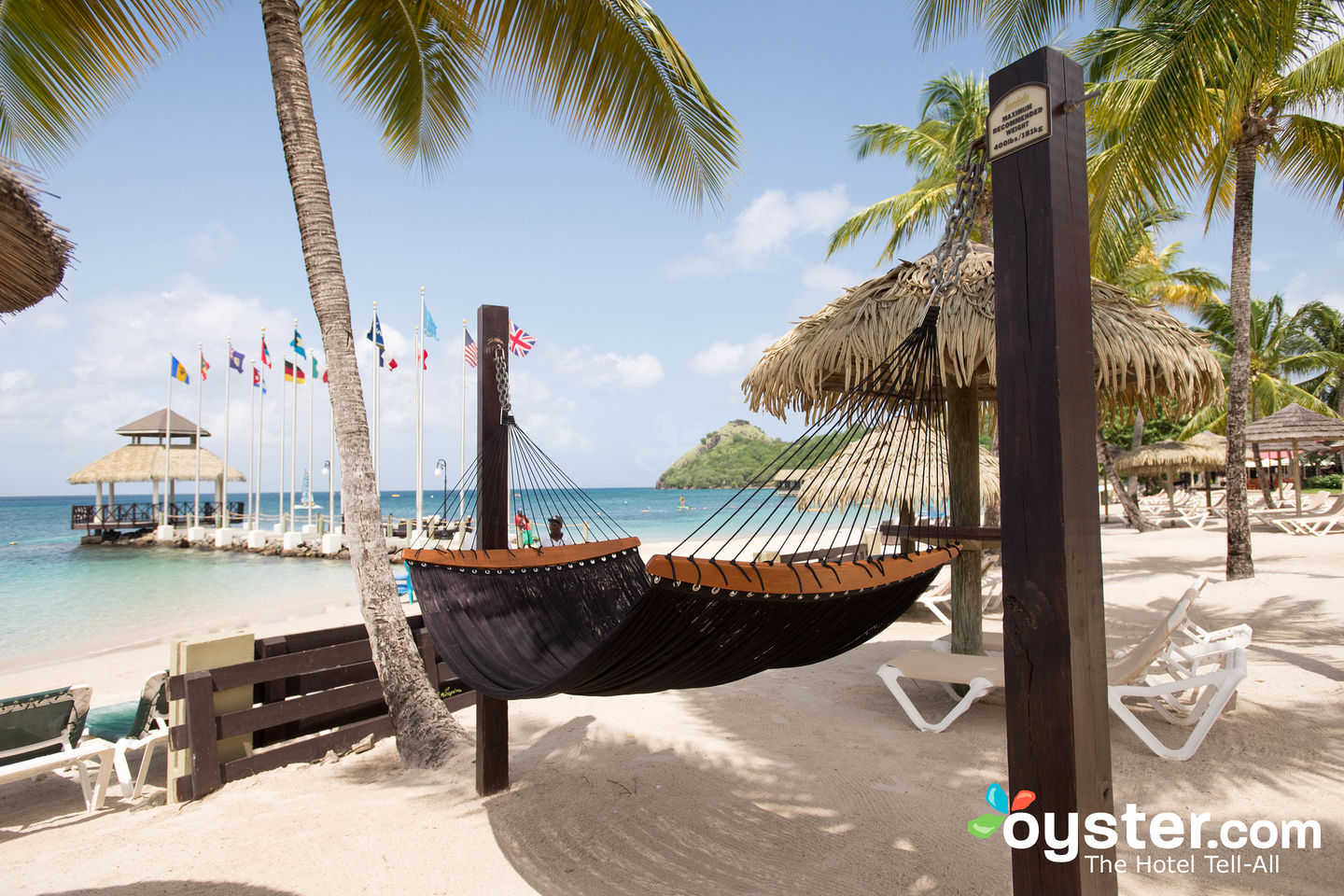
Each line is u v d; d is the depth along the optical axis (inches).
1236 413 382.6
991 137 72.6
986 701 195.5
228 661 169.8
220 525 1344.7
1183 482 1520.7
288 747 167.5
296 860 119.8
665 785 145.4
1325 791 131.4
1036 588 66.6
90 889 112.6
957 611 197.9
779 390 191.2
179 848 126.0
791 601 88.8
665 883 108.8
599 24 217.0
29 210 74.6
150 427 1391.5
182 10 198.7
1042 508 66.3
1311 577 375.2
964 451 193.5
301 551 997.2
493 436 153.3
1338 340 1218.0
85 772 153.1
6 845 135.3
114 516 1423.5
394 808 139.3
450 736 167.0
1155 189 287.1
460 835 126.6
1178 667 172.2
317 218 178.2
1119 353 156.6
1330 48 322.0
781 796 138.3
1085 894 63.4
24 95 228.2
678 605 80.4
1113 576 425.4
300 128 179.2
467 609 133.5
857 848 116.7
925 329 106.7
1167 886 102.6
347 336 179.0
